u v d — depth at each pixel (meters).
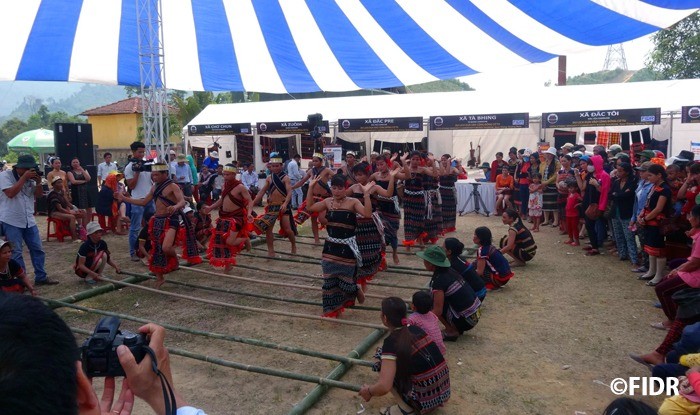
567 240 10.19
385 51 10.23
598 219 8.95
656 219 6.73
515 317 5.82
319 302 6.08
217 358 4.51
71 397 0.88
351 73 11.09
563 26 8.35
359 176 6.94
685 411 3.05
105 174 13.80
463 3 8.55
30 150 33.16
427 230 9.29
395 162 8.99
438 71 10.61
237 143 20.38
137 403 3.95
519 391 4.12
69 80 10.66
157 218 6.88
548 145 13.41
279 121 18.25
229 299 6.65
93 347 1.32
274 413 3.84
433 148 18.86
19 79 10.21
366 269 6.42
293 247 8.76
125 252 9.42
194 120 19.92
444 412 3.80
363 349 4.84
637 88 15.80
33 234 7.07
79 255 7.14
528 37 8.84
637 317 5.74
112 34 9.93
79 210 11.03
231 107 20.38
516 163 13.73
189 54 10.92
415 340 3.64
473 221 12.94
